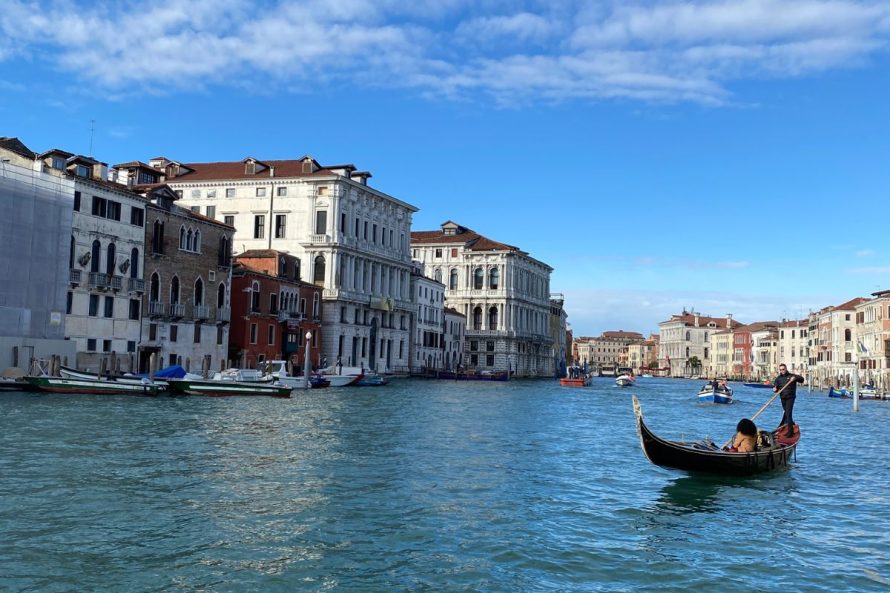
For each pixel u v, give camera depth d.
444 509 13.70
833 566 10.94
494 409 40.00
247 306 58.00
